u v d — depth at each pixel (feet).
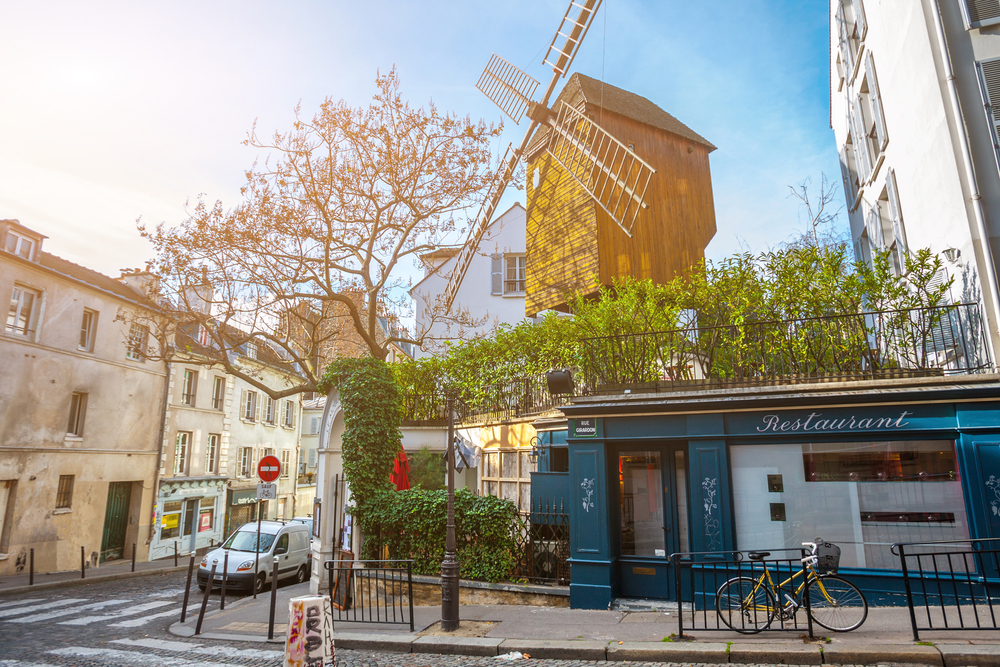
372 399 41.86
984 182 30.42
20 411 63.72
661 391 33.12
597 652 23.80
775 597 24.64
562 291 57.98
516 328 48.83
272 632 31.04
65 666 26.03
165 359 60.70
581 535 32.40
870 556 27.66
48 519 66.33
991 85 31.45
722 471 30.22
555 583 34.88
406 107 57.52
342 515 42.93
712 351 34.58
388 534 40.86
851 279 32.17
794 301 33.06
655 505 32.63
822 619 24.17
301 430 139.64
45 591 53.57
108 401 76.02
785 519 29.19
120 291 81.30
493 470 48.19
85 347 74.02
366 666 24.72
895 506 27.58
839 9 49.21
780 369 32.01
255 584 45.75
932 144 33.58
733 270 36.19
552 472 36.96
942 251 32.27
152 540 82.48
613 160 54.75
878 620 24.68
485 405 50.49
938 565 26.53
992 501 25.59
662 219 58.80
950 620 23.86
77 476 70.54
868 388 28.43
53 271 67.87
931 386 27.45
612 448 33.68
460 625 29.89
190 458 91.76
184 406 90.53
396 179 57.98
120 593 51.60
